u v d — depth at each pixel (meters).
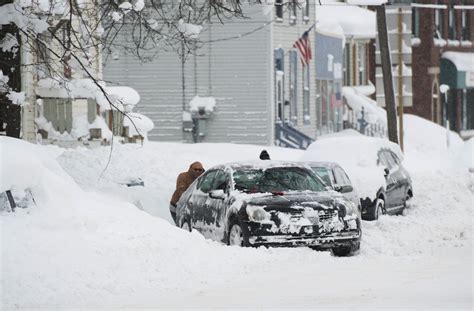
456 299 33.28
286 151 103.38
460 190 72.50
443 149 131.00
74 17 78.50
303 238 46.19
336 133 143.00
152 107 119.69
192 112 119.00
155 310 32.03
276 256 43.41
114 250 39.00
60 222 39.47
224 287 36.94
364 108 149.50
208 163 79.62
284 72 124.69
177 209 53.59
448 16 178.75
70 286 35.97
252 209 46.06
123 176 68.19
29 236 38.41
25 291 35.19
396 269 41.38
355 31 150.50
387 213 64.06
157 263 39.22
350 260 44.34
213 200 49.31
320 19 140.25
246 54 119.00
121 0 57.47
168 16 92.81
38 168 41.03
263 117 119.06
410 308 31.38
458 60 175.12
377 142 65.88
